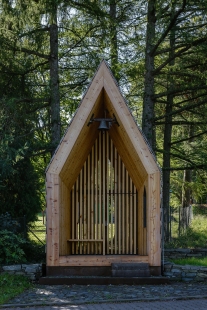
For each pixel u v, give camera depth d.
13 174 18.88
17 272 14.44
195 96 21.52
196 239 22.78
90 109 13.73
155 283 13.79
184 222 25.16
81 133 13.88
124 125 13.81
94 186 15.95
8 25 18.42
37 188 21.00
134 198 15.91
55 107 19.72
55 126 19.81
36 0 18.39
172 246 20.97
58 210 14.02
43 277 13.79
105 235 15.87
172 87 22.42
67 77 23.09
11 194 19.98
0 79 19.39
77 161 14.94
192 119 23.91
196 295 11.78
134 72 21.81
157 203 14.11
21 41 18.70
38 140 19.95
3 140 17.36
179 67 21.00
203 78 20.48
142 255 14.49
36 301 11.30
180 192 35.00
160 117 21.31
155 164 14.02
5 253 15.88
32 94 20.23
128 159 15.01
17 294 12.21
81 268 14.18
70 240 15.58
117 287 13.32
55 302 11.11
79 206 15.92
